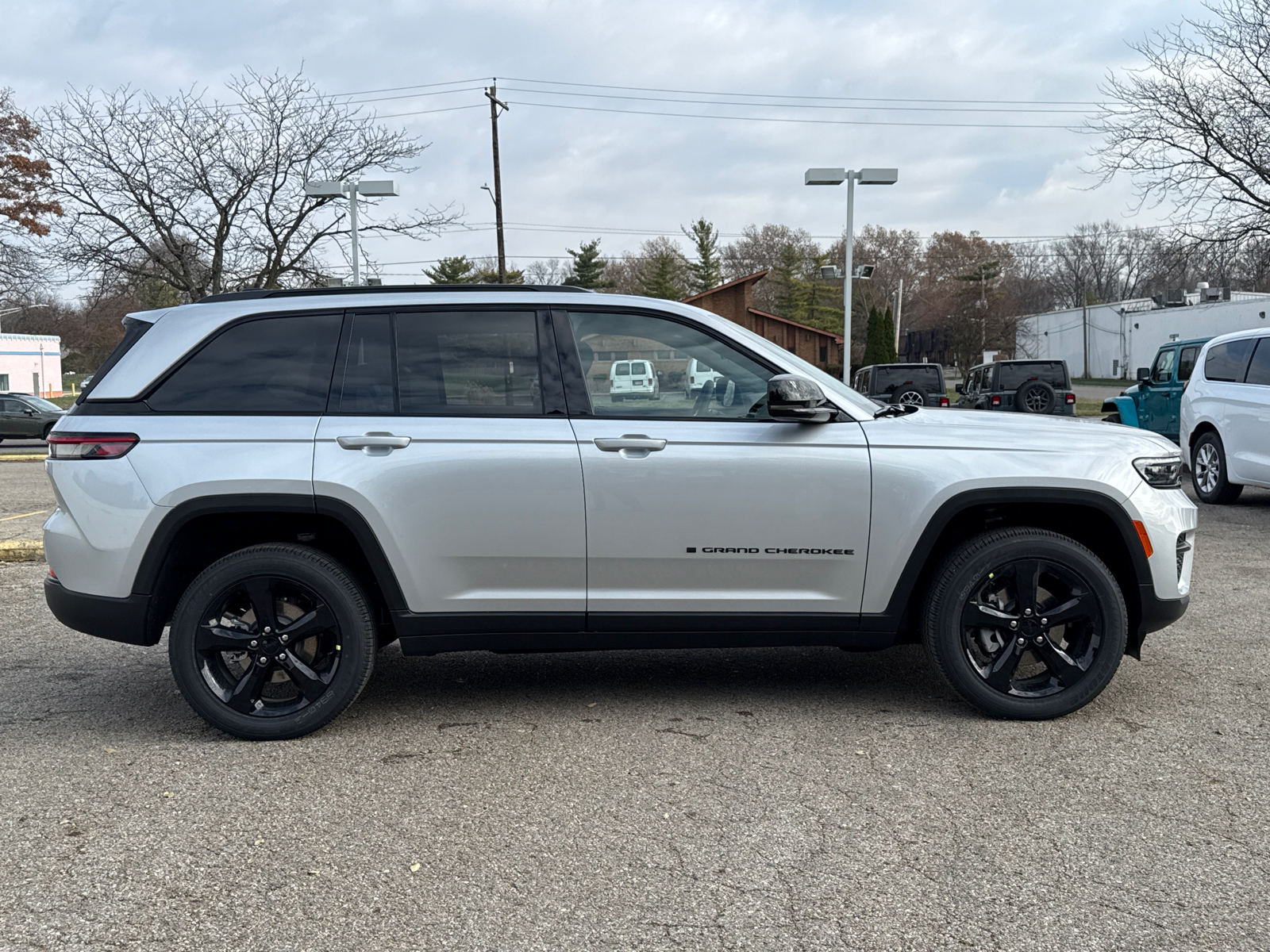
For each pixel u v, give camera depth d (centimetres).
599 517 413
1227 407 1080
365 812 343
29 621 644
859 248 9288
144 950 258
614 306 429
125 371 420
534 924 269
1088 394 5028
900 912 272
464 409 418
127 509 407
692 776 371
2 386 7175
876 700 461
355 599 415
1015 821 329
